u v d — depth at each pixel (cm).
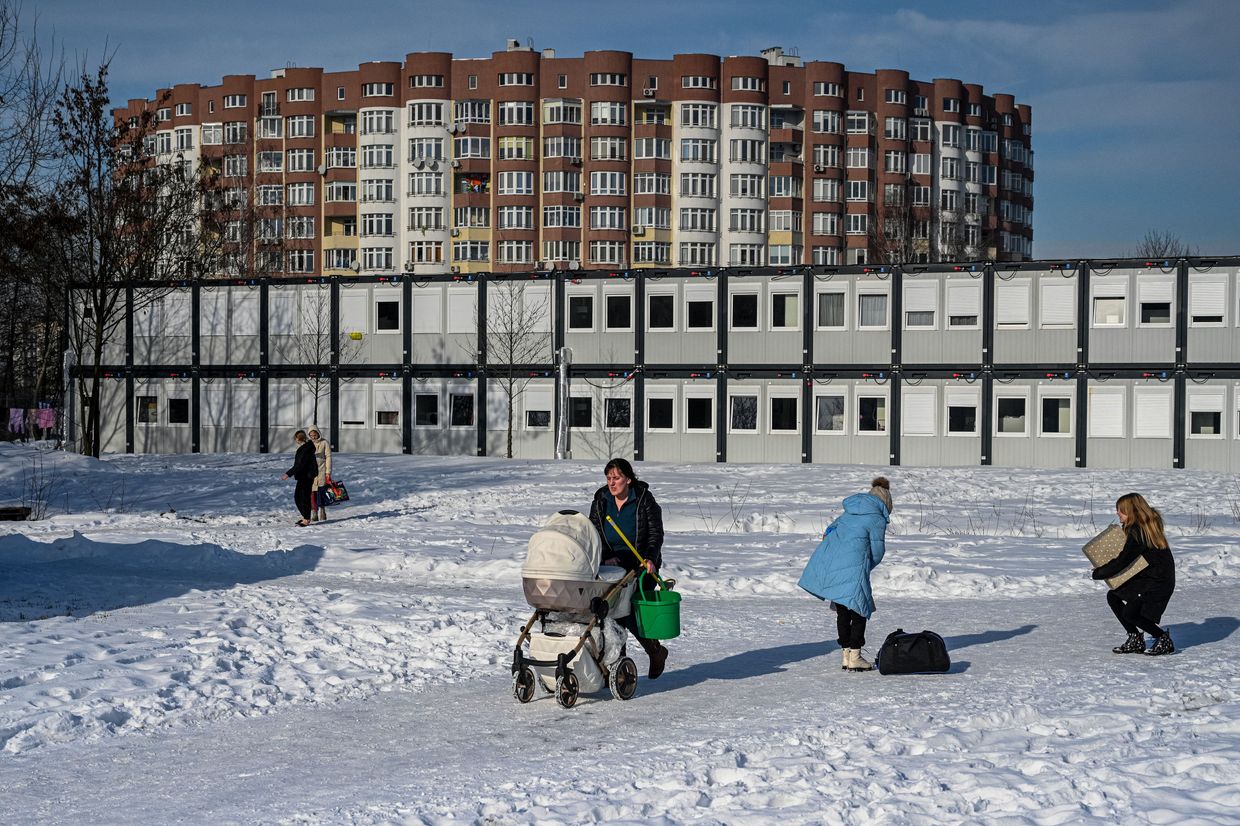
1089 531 2445
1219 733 799
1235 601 1576
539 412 4903
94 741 880
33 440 6975
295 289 5172
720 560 2002
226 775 788
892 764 746
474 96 10312
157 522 2712
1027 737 814
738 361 4700
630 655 1238
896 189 10531
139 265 5194
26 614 1409
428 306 5016
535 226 10300
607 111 10244
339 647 1228
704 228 10375
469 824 652
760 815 648
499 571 1881
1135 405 4316
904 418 4544
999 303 4444
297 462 2655
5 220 4341
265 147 10719
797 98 10669
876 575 1777
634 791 711
